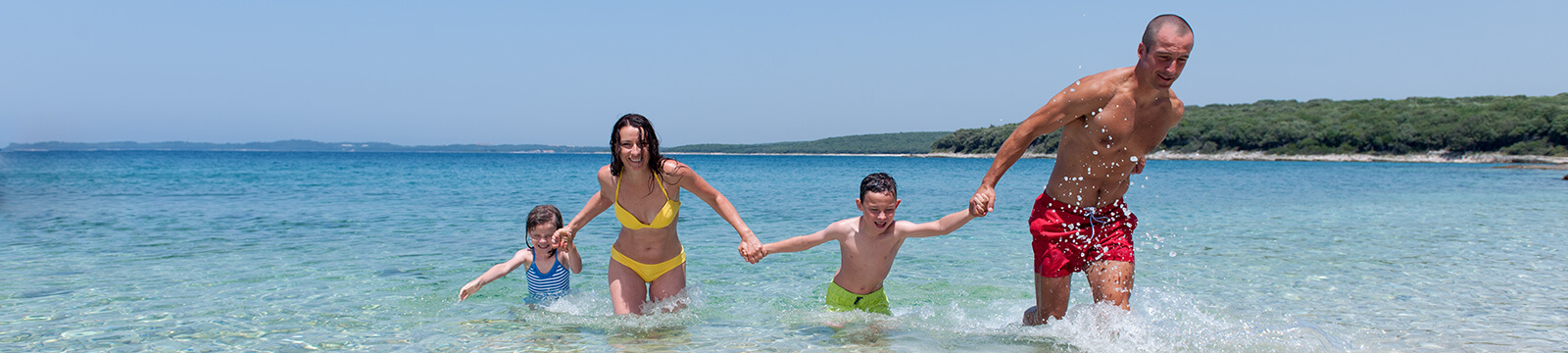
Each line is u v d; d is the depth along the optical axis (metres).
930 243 8.66
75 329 4.39
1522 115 71.00
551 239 5.23
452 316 4.88
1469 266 6.89
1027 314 4.55
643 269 5.02
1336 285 5.95
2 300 5.21
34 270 6.52
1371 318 4.76
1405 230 10.12
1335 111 95.06
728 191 21.33
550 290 5.36
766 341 4.22
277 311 4.98
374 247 8.25
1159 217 12.55
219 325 4.57
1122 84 3.73
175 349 4.02
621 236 5.04
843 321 4.75
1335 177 32.06
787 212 13.62
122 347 4.04
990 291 5.90
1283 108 106.69
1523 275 6.38
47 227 10.05
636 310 4.96
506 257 7.54
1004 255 7.76
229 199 16.02
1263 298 5.45
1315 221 11.70
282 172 36.91
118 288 5.70
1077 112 3.79
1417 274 6.47
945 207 15.59
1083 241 4.10
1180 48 3.52
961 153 113.25
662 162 4.74
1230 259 7.44
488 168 48.72
